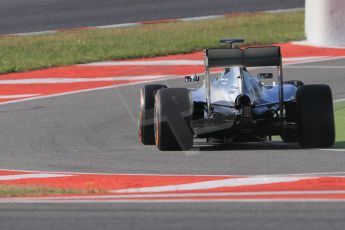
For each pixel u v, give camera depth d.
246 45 94.38
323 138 47.56
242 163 43.84
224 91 48.66
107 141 53.69
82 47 94.00
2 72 83.06
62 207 30.55
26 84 77.69
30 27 109.88
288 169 41.75
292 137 52.19
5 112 65.50
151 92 51.09
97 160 46.50
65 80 79.00
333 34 92.50
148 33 102.75
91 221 28.00
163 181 39.03
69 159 47.34
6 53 91.38
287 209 29.77
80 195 34.56
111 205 30.84
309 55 88.12
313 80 76.25
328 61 85.00
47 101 69.81
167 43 94.88
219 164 43.75
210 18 113.25
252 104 47.59
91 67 84.62
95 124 60.12
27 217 28.75
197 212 29.36
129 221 27.95
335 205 30.47
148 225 27.31
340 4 92.06
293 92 50.16
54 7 119.69
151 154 47.62
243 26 106.38
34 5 120.69
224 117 47.38
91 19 113.56
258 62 47.34
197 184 37.88
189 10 118.25
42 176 41.72
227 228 26.78
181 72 80.81
